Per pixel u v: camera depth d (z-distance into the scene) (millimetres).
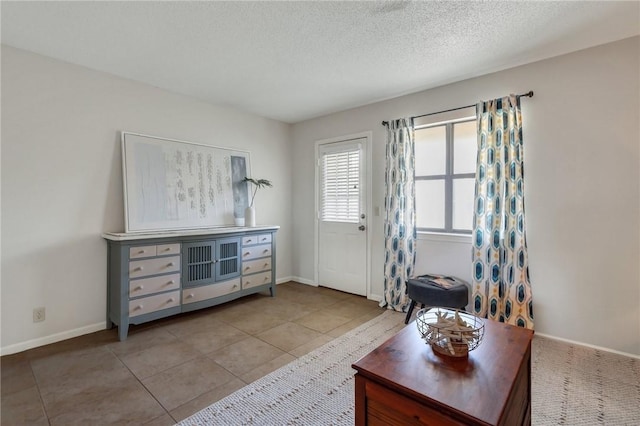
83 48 2453
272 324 3020
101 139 2881
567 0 1876
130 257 2703
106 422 1651
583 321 2506
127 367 2211
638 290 2299
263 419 1695
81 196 2768
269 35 2273
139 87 3129
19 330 2461
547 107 2627
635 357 2309
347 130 4035
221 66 2783
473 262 2918
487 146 2855
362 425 1208
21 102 2463
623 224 2342
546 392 1916
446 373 1177
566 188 2551
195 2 1890
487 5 1927
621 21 2092
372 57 2611
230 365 2248
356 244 3963
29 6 1915
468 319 1607
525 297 2680
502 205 2783
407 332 1553
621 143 2340
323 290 4215
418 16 2045
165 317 3152
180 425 1638
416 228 3484
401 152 3418
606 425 1645
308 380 2066
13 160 2432
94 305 2838
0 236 2383
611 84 2367
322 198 4336
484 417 940
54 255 2629
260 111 4105
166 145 3295
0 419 1663
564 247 2570
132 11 1978
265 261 3836
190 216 3439
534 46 2428
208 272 3258
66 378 2062
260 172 4309
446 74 2949
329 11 1990
